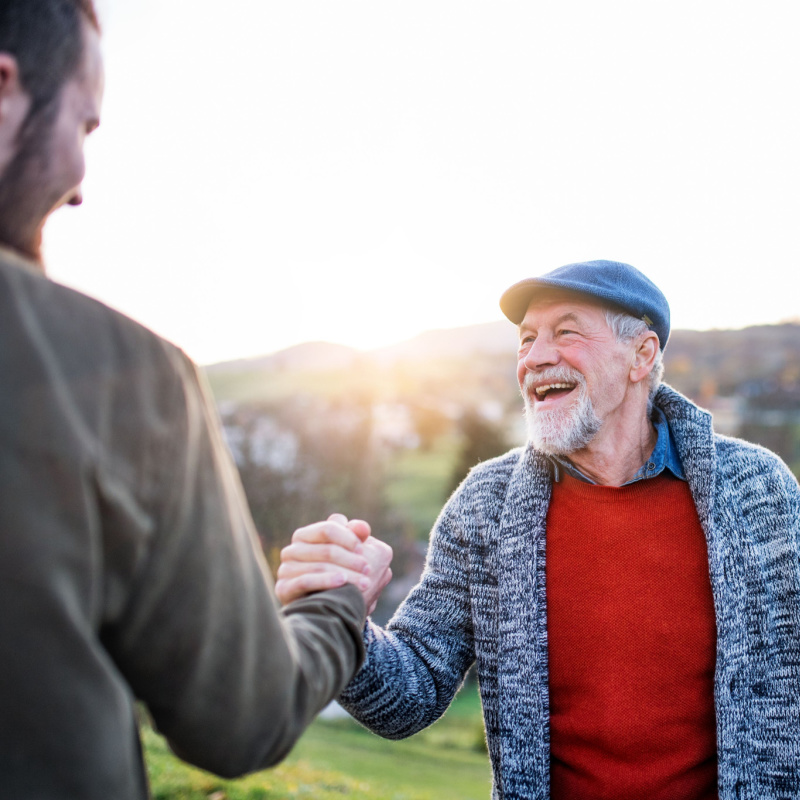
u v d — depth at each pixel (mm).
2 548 666
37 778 674
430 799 6320
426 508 25438
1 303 710
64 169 861
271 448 23391
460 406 31516
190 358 893
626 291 1960
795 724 1658
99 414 744
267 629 872
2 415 682
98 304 802
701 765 1712
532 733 1745
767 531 1784
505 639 1839
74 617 696
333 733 10305
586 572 1830
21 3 813
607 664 1754
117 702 727
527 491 1930
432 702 1858
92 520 718
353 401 26422
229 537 855
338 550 1185
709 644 1741
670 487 1900
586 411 1910
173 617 790
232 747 836
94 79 893
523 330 2088
